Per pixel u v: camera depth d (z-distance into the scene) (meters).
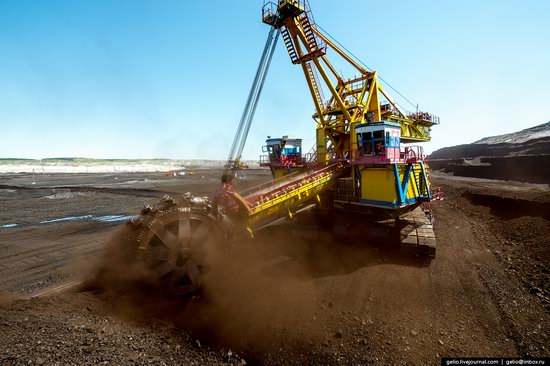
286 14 18.80
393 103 24.25
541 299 9.94
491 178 67.94
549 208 19.03
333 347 7.75
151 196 39.38
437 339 7.94
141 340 7.53
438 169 101.38
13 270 13.04
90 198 37.78
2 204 32.88
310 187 15.57
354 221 16.58
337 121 23.62
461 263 13.66
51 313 7.89
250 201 14.34
